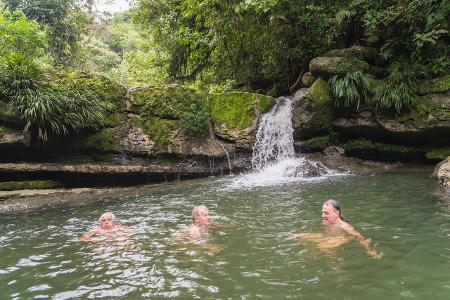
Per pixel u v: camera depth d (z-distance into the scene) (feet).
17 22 42.34
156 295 10.79
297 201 22.74
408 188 24.09
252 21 41.81
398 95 32.65
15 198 26.50
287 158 38.22
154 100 35.88
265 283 11.23
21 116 28.91
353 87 34.50
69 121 30.71
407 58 35.06
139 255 14.29
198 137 36.83
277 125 38.86
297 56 42.37
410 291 10.28
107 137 33.55
